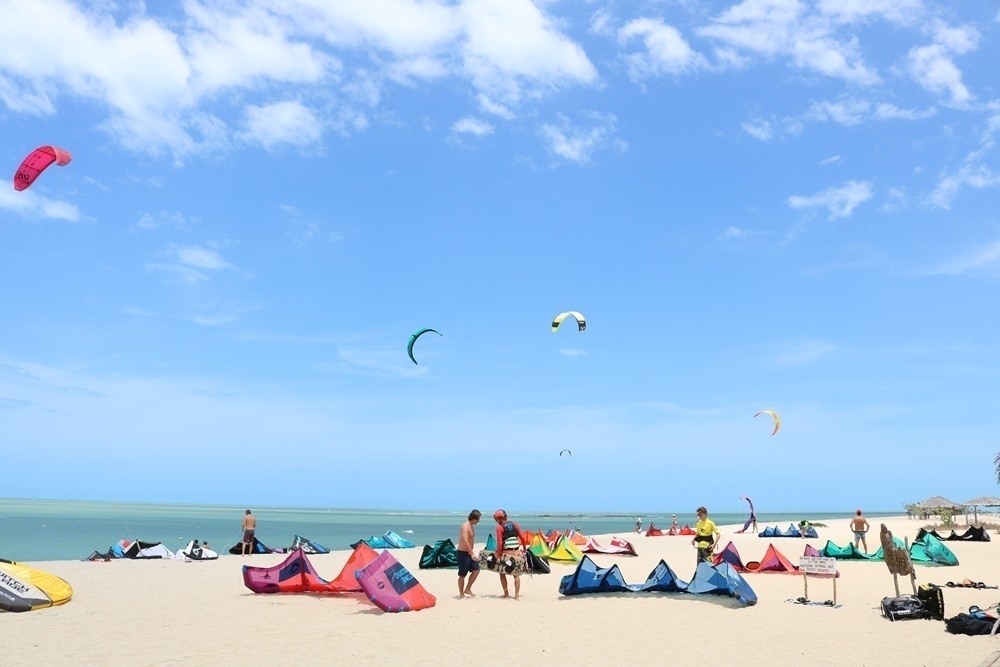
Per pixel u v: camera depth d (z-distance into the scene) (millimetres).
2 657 8844
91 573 19359
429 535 63844
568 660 8914
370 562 13281
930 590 11703
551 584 16547
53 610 12461
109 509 194000
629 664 8727
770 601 13664
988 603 13312
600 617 11883
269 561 24188
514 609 12656
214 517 130875
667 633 10586
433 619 11664
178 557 25594
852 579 17547
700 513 14977
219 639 10055
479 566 14203
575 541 31891
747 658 9023
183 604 13227
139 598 14070
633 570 21250
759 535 42500
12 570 12852
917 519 63312
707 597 13969
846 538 39688
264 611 12430
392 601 12344
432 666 8570
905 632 10602
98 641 9859
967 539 35219
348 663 8703
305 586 14539
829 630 10781
